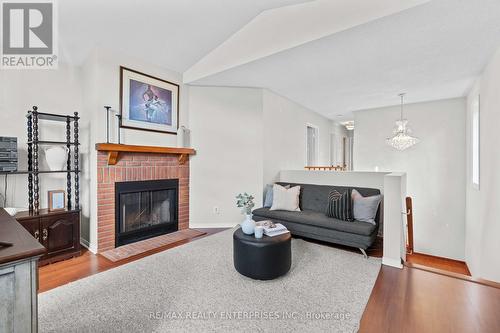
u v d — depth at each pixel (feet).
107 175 9.70
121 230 10.25
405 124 14.97
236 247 7.61
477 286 6.90
